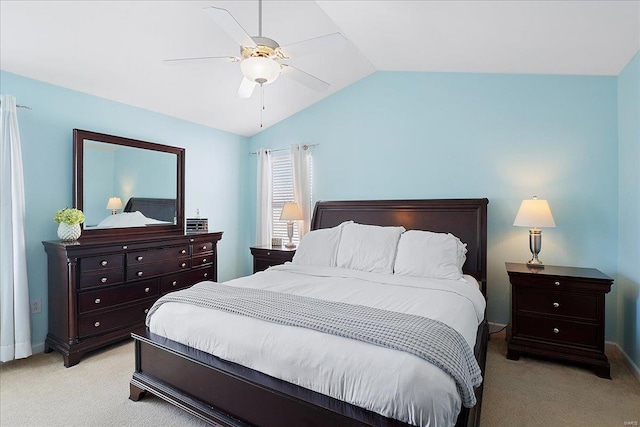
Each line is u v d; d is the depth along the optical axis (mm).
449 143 3648
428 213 3564
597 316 2553
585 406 2133
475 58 3176
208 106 4004
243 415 1692
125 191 3537
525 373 2568
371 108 4078
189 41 2795
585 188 3090
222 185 4766
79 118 3211
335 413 1375
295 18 2750
